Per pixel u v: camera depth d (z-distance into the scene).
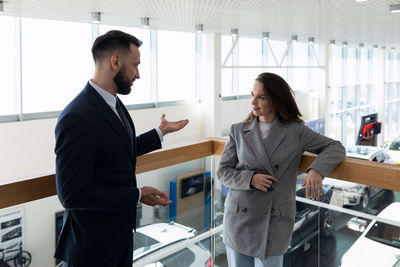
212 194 1.92
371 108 16.78
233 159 1.56
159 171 1.65
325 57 12.84
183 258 1.83
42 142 6.45
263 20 6.79
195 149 1.80
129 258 1.32
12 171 6.09
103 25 7.43
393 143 9.05
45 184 1.30
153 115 8.37
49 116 6.65
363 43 12.91
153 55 8.41
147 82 8.45
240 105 10.69
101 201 1.12
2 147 5.95
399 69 19.19
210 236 1.95
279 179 1.46
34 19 6.38
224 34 9.40
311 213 1.62
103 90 1.21
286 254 1.69
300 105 12.81
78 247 1.20
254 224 1.51
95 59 1.21
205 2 4.94
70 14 5.88
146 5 5.11
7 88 6.14
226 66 9.49
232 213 1.55
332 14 6.13
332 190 1.50
